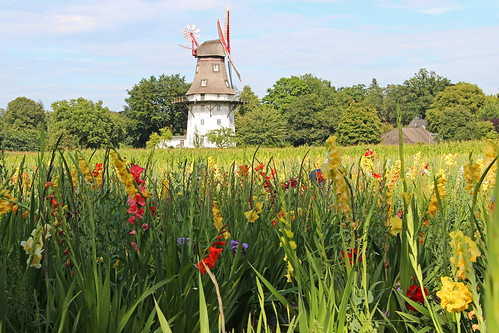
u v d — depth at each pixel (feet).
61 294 8.27
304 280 9.16
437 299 9.55
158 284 8.11
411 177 21.63
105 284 7.96
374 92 523.29
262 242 12.15
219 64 269.23
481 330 6.36
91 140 299.38
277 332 7.91
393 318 9.17
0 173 11.09
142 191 9.54
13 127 401.90
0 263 8.79
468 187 9.21
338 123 344.69
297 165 22.80
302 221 12.76
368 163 17.75
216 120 265.13
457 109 350.43
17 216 10.50
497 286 1.47
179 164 15.78
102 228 9.27
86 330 7.91
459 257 6.66
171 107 377.50
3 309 7.91
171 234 10.04
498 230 1.51
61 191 10.12
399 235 9.84
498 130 357.41
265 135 283.38
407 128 406.62
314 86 401.49
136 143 365.61
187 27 269.44
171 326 8.61
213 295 9.39
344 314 7.59
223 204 13.99
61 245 9.78
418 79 528.63
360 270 9.37
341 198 8.97
